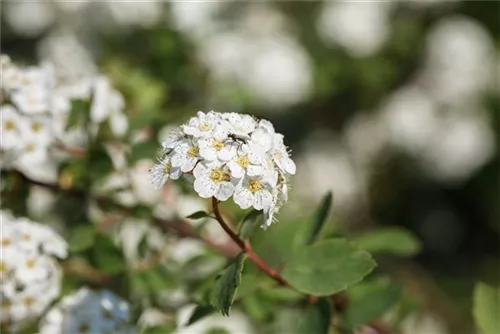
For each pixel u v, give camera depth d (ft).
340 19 2.42
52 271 1.41
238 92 2.21
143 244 1.51
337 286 1.28
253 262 1.35
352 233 2.67
